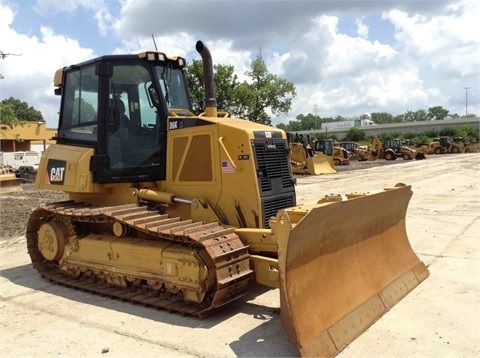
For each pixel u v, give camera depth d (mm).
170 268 5094
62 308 5355
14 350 4285
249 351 4180
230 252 4770
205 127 5680
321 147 30391
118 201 6375
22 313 5215
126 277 5625
